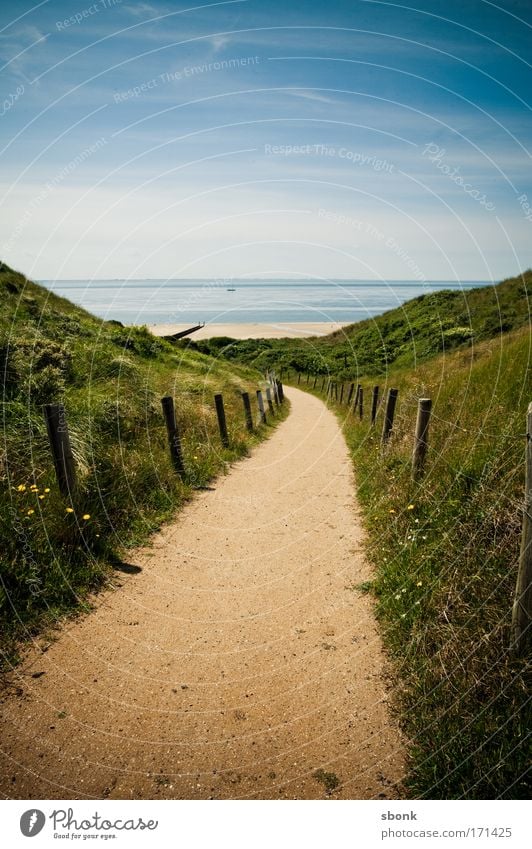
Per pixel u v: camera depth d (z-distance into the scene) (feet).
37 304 41.06
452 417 21.36
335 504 21.42
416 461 17.66
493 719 8.03
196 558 16.03
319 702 9.54
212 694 9.86
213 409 40.40
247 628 12.12
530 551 8.59
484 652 9.08
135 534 17.06
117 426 24.14
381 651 10.83
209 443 30.60
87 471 18.12
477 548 11.57
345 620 12.17
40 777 7.95
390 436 25.41
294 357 136.46
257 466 29.99
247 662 10.82
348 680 10.06
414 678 9.49
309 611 12.74
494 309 76.89
